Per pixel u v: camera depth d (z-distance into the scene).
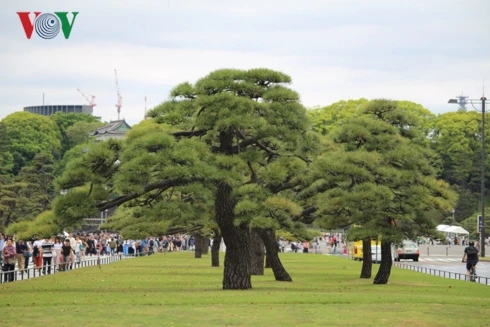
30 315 36.41
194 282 62.16
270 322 34.34
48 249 71.12
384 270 62.72
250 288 54.69
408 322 34.78
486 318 36.69
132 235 74.69
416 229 63.41
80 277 66.00
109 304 41.59
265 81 56.03
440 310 39.88
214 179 51.53
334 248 147.12
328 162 57.91
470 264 71.00
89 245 108.38
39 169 142.38
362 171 58.38
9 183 136.75
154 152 51.41
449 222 186.50
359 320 35.31
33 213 129.50
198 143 52.28
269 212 51.75
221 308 39.81
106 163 51.56
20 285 55.75
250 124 53.59
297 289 54.81
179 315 36.62
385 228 59.59
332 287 57.66
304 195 60.91
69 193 50.72
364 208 59.72
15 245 67.19
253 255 75.81
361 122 63.94
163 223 74.62
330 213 61.31
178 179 51.38
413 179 61.59
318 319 35.50
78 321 34.28
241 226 54.12
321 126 187.75
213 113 52.72
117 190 49.47
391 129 64.25
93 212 50.12
